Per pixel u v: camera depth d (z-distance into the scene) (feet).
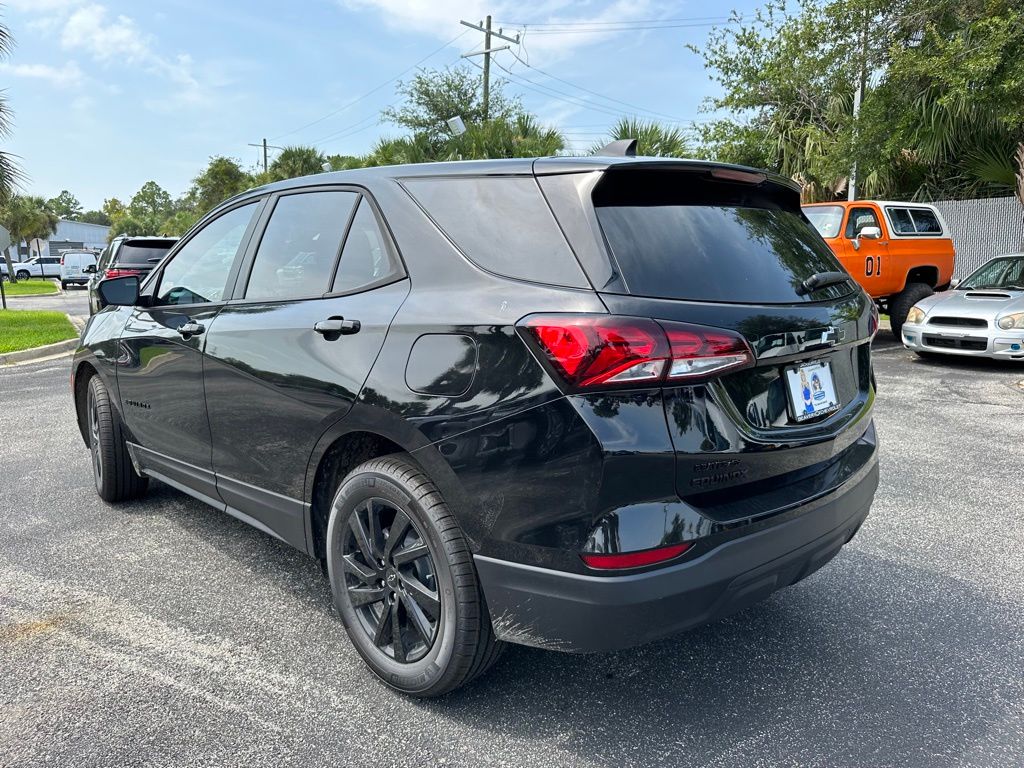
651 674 8.71
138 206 401.49
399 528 7.95
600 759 7.22
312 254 9.45
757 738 7.53
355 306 8.44
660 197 7.74
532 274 7.18
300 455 8.94
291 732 7.61
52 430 20.84
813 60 51.24
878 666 8.86
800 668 8.82
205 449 10.80
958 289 32.89
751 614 10.16
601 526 6.53
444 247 7.96
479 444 7.04
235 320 10.02
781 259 8.21
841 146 50.88
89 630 9.71
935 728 7.67
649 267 6.98
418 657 7.97
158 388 11.65
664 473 6.61
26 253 245.04
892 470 16.53
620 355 6.44
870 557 11.97
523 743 7.45
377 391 7.80
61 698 8.19
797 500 7.48
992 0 43.11
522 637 7.14
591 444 6.47
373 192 8.95
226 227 11.35
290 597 10.67
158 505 14.51
